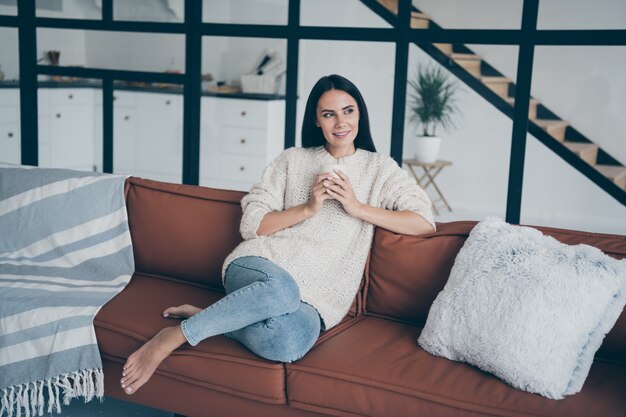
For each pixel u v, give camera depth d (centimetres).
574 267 186
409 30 360
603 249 205
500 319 183
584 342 180
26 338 224
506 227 208
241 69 428
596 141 366
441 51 399
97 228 264
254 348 199
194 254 254
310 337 199
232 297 200
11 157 466
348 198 218
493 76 379
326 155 236
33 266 263
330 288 223
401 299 223
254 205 236
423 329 204
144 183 268
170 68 421
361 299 231
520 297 183
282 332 194
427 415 179
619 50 345
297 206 227
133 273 263
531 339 178
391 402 183
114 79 434
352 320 226
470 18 350
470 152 418
